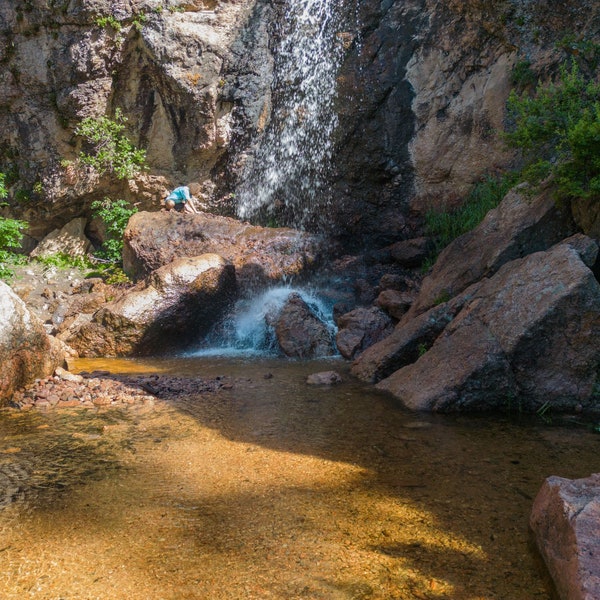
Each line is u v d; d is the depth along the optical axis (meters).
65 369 8.00
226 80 13.86
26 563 3.23
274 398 6.52
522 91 11.38
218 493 4.09
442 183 12.61
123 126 13.98
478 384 5.93
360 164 13.24
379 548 3.33
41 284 12.86
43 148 14.13
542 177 7.68
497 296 6.52
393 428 5.43
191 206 13.61
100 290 11.92
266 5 14.24
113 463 4.67
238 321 10.47
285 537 3.46
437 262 8.89
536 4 10.89
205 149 13.88
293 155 13.84
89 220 15.03
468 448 4.89
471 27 12.00
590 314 5.89
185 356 9.61
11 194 14.55
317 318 9.71
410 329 7.44
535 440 5.09
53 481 4.34
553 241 7.66
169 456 4.80
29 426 5.68
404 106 12.87
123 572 3.13
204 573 3.11
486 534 3.47
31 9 13.34
